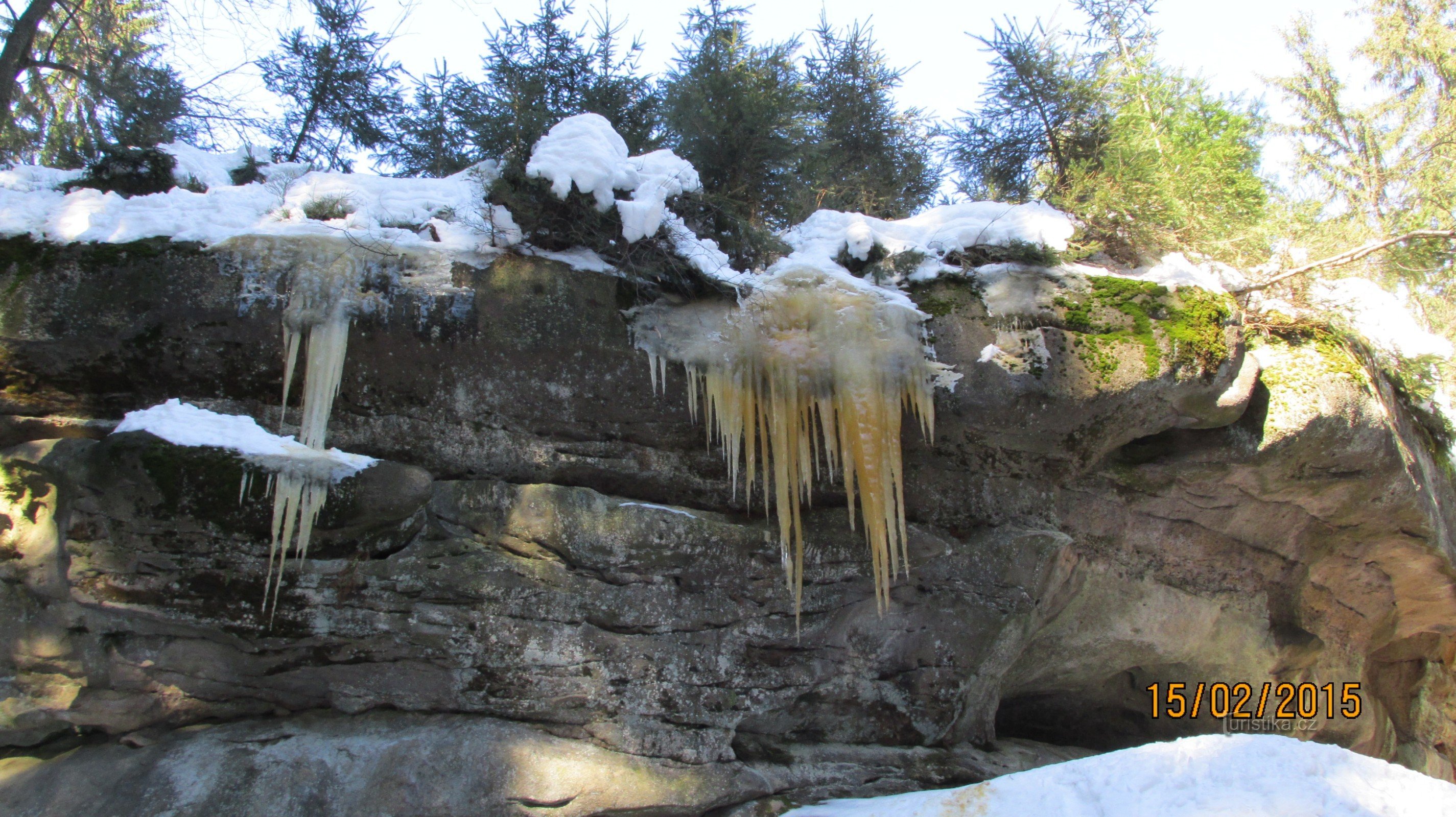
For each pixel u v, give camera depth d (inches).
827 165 405.4
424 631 237.6
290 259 247.9
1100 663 338.0
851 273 292.8
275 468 220.8
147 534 222.1
